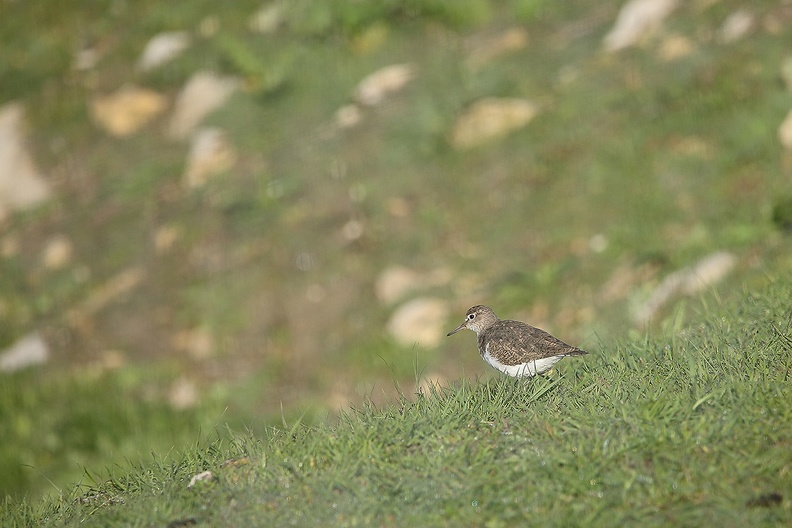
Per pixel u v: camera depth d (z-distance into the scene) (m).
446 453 7.70
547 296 16.02
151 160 21.89
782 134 16.80
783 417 7.57
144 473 8.82
